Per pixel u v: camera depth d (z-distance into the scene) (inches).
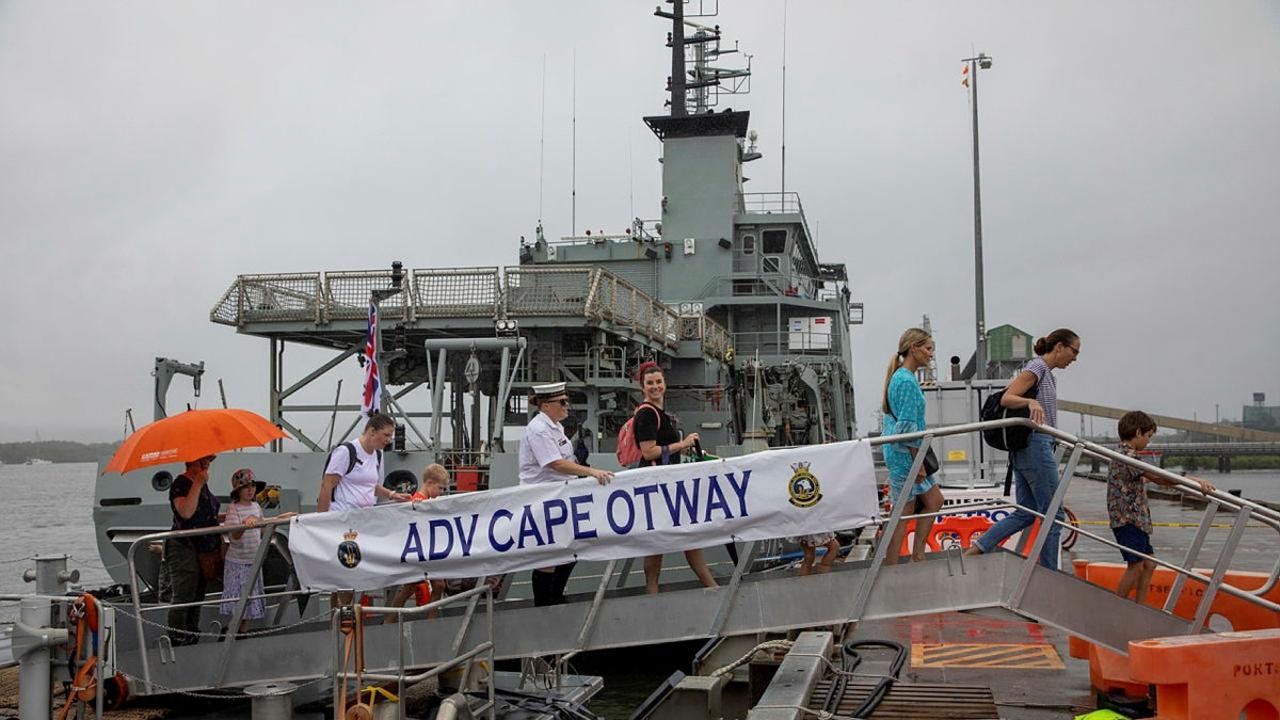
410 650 294.4
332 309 611.8
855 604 272.1
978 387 691.4
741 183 1139.3
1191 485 263.0
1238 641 228.4
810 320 1037.2
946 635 419.2
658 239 1058.7
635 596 286.8
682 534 280.5
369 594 357.7
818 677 325.1
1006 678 335.6
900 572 273.1
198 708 335.0
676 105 1071.6
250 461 474.3
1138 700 286.7
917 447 289.1
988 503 274.5
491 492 289.0
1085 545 786.8
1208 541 836.0
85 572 1103.0
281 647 299.7
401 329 610.5
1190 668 223.9
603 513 284.0
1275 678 229.0
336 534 294.4
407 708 286.2
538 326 612.1
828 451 276.5
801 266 1222.9
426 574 291.0
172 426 316.8
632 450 316.5
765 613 279.3
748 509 278.2
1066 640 403.5
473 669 292.8
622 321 655.8
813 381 951.6
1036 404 277.0
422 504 291.3
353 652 294.2
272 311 615.8
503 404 505.7
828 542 337.4
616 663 490.6
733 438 879.7
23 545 1449.3
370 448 313.0
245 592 300.8
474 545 288.2
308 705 315.3
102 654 270.5
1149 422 295.6
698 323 833.5
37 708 267.7
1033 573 266.8
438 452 484.4
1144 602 298.0
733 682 366.9
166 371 535.8
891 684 317.7
